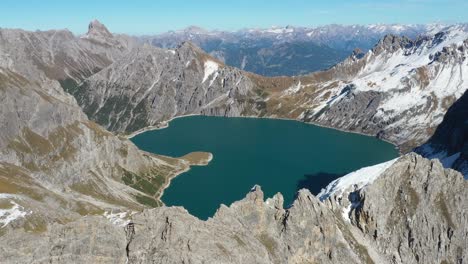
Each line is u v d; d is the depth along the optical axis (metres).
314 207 143.88
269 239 134.25
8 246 96.38
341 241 144.25
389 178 170.38
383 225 160.38
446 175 172.00
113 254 103.38
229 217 124.94
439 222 162.62
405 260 156.75
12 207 148.75
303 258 136.62
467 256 160.50
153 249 104.94
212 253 106.94
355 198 169.88
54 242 100.75
